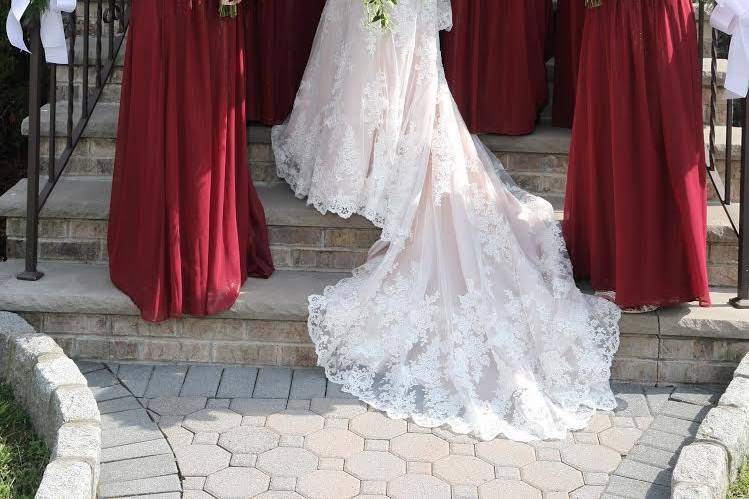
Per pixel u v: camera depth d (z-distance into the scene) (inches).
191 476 139.6
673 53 161.8
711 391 167.3
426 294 169.2
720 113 204.8
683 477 128.0
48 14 168.7
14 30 168.9
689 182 162.4
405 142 174.6
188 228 165.8
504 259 171.5
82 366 171.2
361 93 174.7
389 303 168.2
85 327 171.9
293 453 145.7
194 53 162.2
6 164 236.1
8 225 187.6
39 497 119.6
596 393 163.3
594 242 171.9
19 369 156.3
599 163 169.5
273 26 194.5
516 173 197.6
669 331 166.6
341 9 180.5
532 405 155.0
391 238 170.6
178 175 164.2
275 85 196.4
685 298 167.6
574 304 168.9
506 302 168.4
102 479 137.6
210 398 160.7
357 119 175.5
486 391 161.0
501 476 141.4
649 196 164.1
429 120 173.8
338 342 167.9
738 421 140.9
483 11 192.9
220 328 170.9
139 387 163.9
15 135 233.8
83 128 194.2
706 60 207.6
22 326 164.6
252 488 137.1
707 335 166.2
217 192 166.6
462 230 169.2
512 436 151.3
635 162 164.1
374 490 137.3
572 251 177.5
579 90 171.3
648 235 164.9
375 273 168.4
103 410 155.8
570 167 175.8
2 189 231.8
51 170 184.1
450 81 193.6
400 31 172.9
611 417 158.4
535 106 199.6
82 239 186.2
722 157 195.0
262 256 181.8
